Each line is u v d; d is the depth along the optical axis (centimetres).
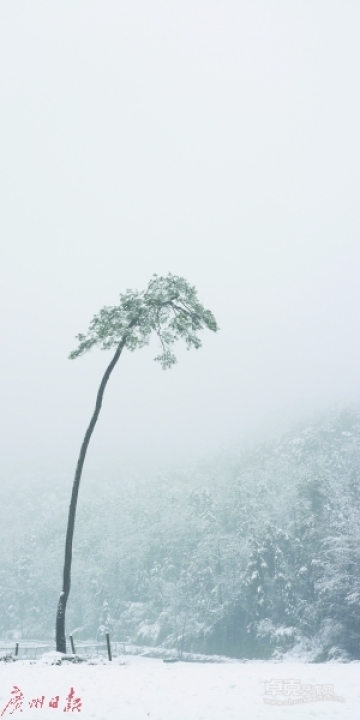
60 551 11644
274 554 7688
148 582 9919
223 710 1162
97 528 12394
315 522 7288
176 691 1376
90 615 9975
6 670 1714
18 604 11388
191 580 8738
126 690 1373
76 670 1764
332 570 6203
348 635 5969
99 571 10438
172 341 2753
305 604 6912
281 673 1820
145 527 11406
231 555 8369
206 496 10812
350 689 1462
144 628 9038
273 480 11275
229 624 7831
